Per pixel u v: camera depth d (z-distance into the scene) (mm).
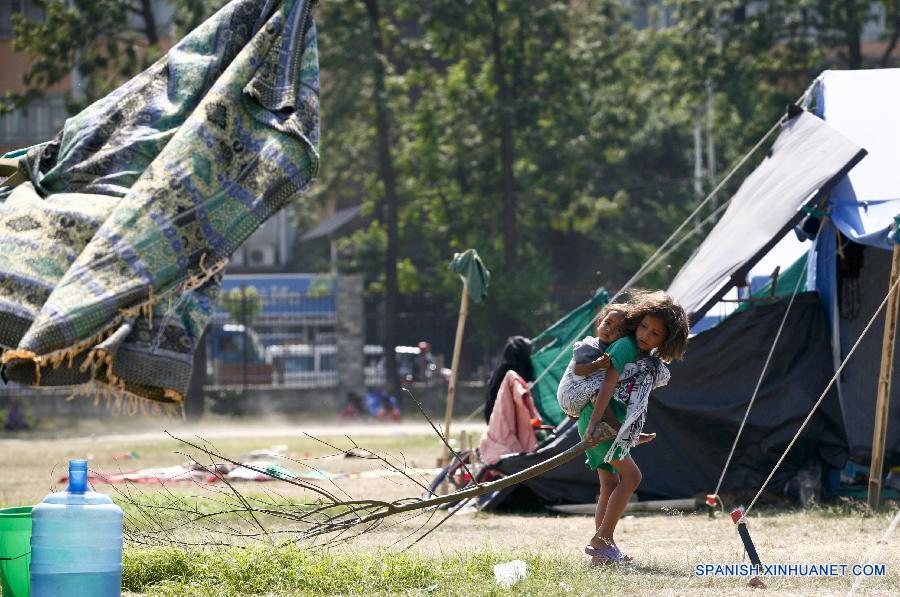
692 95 148250
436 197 155125
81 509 20219
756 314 43844
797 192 42500
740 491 42781
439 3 143625
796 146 45812
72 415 133500
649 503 41406
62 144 23625
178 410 21797
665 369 26875
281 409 138750
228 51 24328
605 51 147125
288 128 23297
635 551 29875
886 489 42812
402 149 155500
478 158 148750
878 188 43375
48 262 21812
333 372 148250
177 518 30312
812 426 43281
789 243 56562
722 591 22938
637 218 162625
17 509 22766
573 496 42531
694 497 42125
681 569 25688
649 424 42969
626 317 26422
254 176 22969
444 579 24016
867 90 48375
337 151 155750
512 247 143625
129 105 23906
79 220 22156
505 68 147625
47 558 20094
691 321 42188
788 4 142625
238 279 169375
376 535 33938
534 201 152125
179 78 24094
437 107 152500
